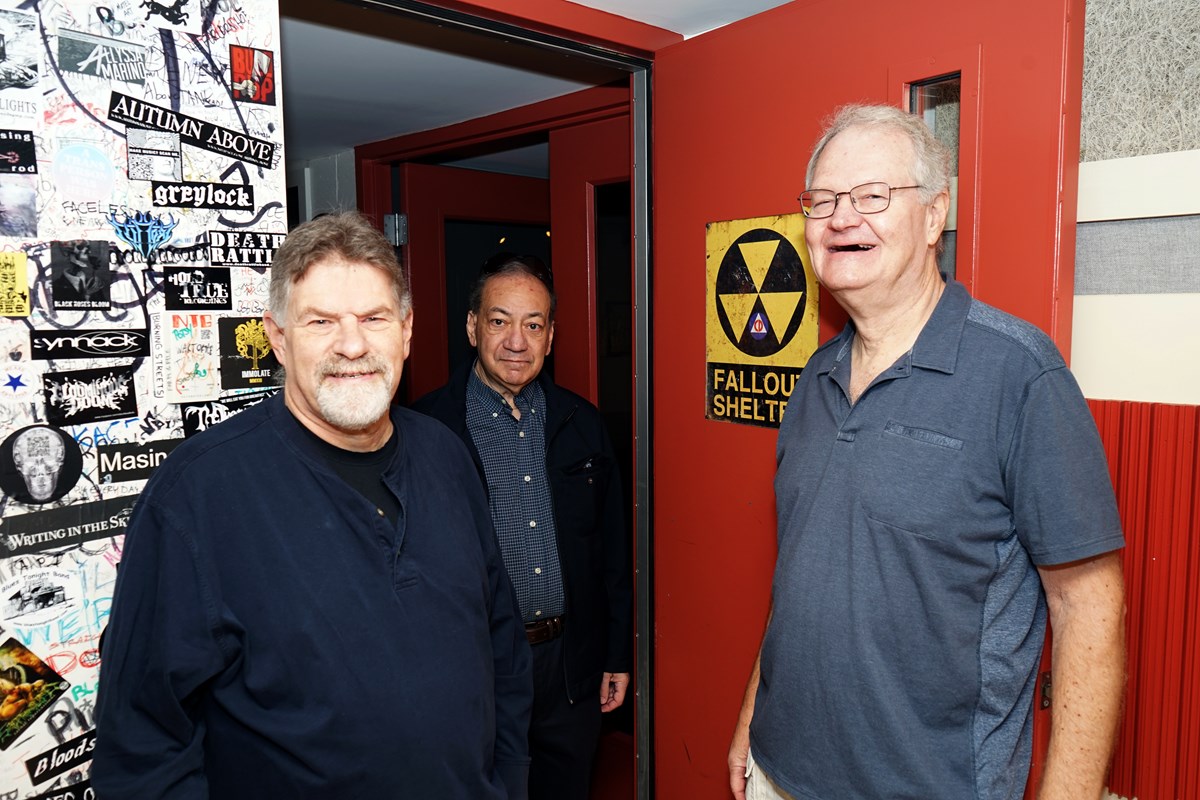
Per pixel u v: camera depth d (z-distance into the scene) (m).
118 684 0.91
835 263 1.04
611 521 1.92
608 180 2.03
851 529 1.03
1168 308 1.15
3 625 0.96
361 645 0.97
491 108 2.18
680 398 1.65
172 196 1.08
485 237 3.02
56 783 1.00
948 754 0.97
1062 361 0.97
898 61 1.23
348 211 1.10
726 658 1.60
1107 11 1.19
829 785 1.04
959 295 1.05
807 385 1.23
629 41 1.58
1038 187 1.10
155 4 1.05
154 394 1.07
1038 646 1.02
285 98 2.07
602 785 2.23
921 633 0.97
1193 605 1.12
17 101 0.95
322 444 1.04
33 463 0.98
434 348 2.74
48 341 0.98
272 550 0.96
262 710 0.94
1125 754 1.20
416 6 1.33
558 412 1.83
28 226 0.96
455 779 1.03
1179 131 1.13
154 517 0.93
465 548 1.13
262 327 1.18
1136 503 1.17
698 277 1.59
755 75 1.44
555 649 1.78
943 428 0.98
